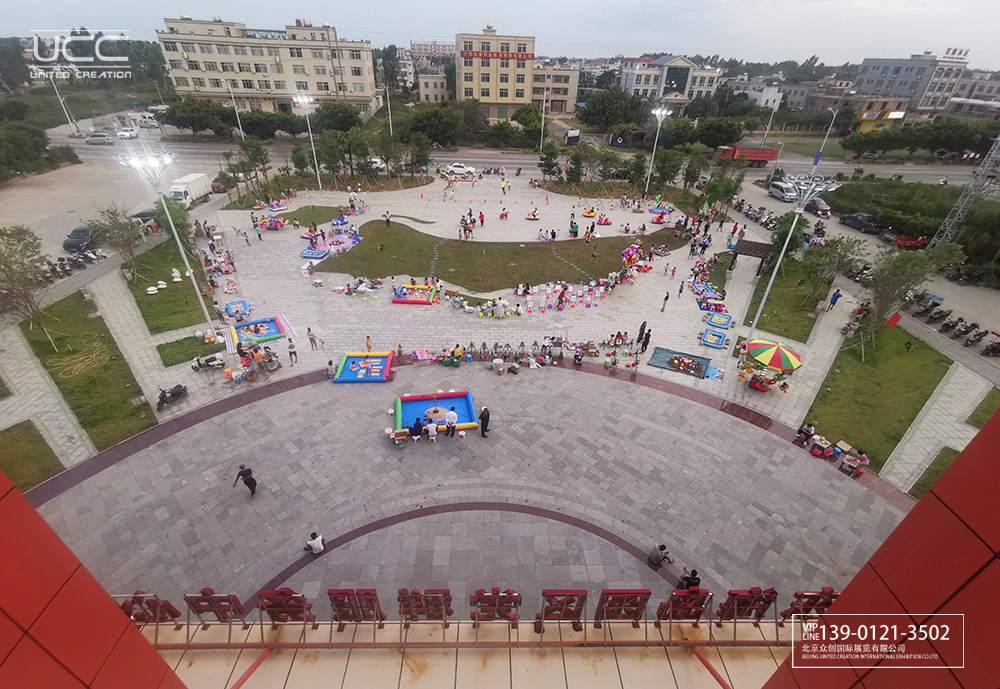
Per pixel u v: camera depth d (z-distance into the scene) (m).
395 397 25.91
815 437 23.33
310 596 16.38
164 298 34.97
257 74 96.12
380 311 34.72
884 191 59.44
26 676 5.22
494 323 33.69
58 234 45.97
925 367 30.33
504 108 112.25
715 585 17.20
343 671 9.06
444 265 42.91
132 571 17.00
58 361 27.64
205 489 20.17
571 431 24.00
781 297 38.75
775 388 27.81
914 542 5.47
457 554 17.92
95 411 24.11
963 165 83.69
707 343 31.86
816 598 10.00
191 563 17.31
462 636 9.49
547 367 28.88
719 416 25.50
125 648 6.62
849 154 91.25
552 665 9.19
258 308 34.53
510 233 51.38
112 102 107.56
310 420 24.09
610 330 33.41
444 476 21.17
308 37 96.44
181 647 9.36
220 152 79.19
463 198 63.12
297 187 64.31
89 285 36.22
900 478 22.03
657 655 9.43
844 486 21.53
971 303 39.44
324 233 48.16
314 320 33.25
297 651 9.36
